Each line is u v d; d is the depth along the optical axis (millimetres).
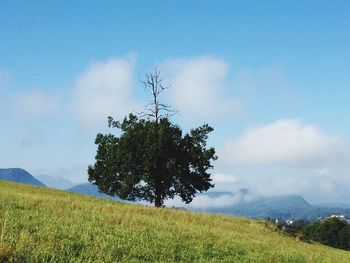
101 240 15953
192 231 23438
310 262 22203
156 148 58281
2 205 20688
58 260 12516
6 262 11438
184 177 61500
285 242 32625
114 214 24891
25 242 12945
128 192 60219
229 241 23062
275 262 20078
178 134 61062
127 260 14250
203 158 61875
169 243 18531
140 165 60031
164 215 32812
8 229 14398
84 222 19641
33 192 43000
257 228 38469
